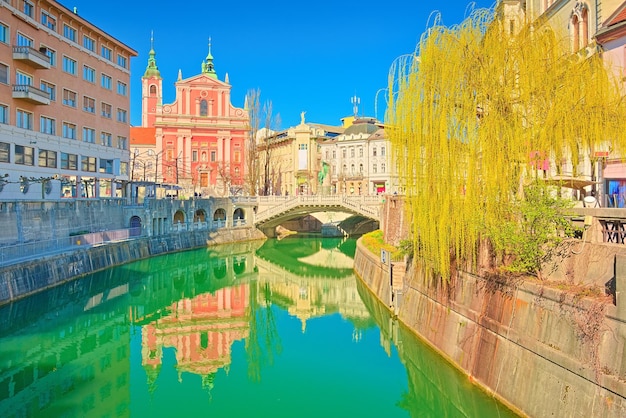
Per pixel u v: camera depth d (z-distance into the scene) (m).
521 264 15.20
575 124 15.51
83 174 49.44
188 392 19.94
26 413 17.75
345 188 91.06
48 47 43.97
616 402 10.88
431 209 18.22
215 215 71.31
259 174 81.50
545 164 16.78
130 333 28.38
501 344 15.54
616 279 11.29
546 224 15.08
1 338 26.38
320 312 33.59
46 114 43.75
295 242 70.31
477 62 17.17
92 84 51.06
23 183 38.62
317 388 20.11
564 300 12.95
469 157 16.97
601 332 11.58
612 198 22.55
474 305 17.81
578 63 16.72
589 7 24.98
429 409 18.22
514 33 17.20
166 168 89.69
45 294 32.06
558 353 12.80
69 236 41.31
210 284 43.31
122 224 52.94
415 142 18.98
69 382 20.92
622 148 16.06
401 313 25.88
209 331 29.08
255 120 78.81
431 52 18.39
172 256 54.97
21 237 35.09
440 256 18.38
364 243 43.94
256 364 23.08
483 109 17.11
